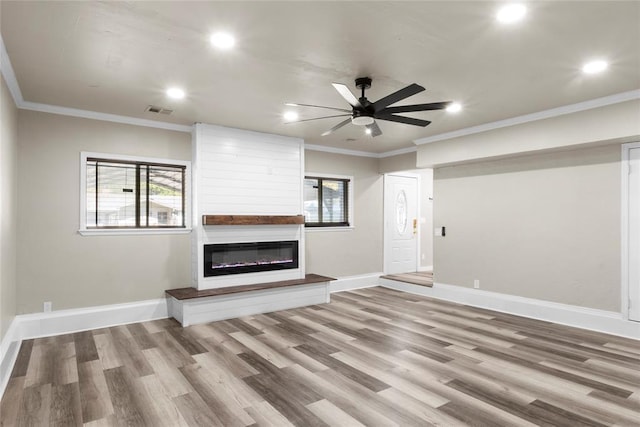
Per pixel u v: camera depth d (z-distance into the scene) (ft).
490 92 12.21
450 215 19.20
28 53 9.25
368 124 11.14
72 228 13.87
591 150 14.14
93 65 10.03
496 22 7.88
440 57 9.59
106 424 7.64
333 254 21.85
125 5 7.20
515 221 16.46
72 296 13.84
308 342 12.62
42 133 13.38
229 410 8.17
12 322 11.74
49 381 9.59
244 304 16.10
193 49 9.14
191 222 16.40
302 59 9.72
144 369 10.35
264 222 17.17
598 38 8.55
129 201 15.25
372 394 8.88
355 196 22.85
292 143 18.75
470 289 18.21
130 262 15.03
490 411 8.11
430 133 17.95
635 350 11.80
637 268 13.00
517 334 13.44
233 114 14.67
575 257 14.52
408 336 13.26
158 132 15.75
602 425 7.60
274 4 7.20
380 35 8.47
